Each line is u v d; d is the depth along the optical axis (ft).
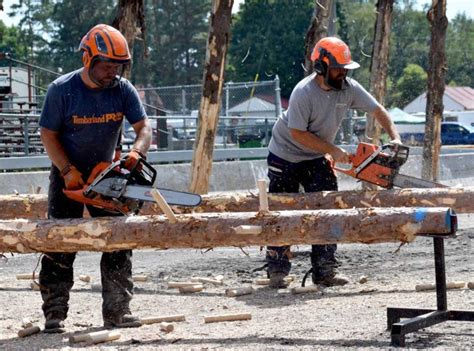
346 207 48.75
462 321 36.76
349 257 64.69
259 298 48.26
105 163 38.14
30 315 44.57
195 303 47.14
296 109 48.60
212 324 39.73
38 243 37.63
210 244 36.52
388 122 49.55
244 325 39.06
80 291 51.90
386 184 48.24
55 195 39.91
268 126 134.82
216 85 70.03
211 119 70.28
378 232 35.06
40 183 101.09
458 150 223.30
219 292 51.11
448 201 47.29
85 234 37.06
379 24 94.94
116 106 38.75
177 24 413.39
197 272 59.93
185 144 136.05
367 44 416.05
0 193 96.53
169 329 37.93
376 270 57.41
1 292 51.96
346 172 48.78
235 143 148.05
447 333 35.12
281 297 48.39
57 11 405.18
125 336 37.32
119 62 37.11
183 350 33.45
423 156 99.66
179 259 67.21
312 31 80.64
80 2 400.06
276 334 36.32
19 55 482.69
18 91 167.12
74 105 38.24
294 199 49.32
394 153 47.55
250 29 320.91
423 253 65.00
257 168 129.59
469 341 33.53
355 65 47.42
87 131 38.70
